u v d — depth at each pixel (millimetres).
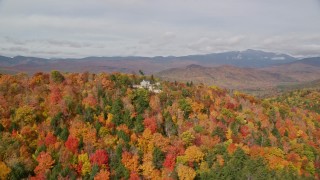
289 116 195125
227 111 158750
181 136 127500
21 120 117750
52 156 102938
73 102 134000
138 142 120250
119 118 130000
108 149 110125
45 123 119750
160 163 112438
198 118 149250
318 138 175500
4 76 155000
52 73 160000
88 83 162125
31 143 108562
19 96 133375
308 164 133125
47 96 138750
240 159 114438
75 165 102562
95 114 128375
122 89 157500
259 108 185625
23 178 94125
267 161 122250
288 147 141750
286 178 111938
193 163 114188
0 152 97375
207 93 190250
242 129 147375
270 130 157375
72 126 117688
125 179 103062
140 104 146125
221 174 107250
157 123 134125
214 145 126062
